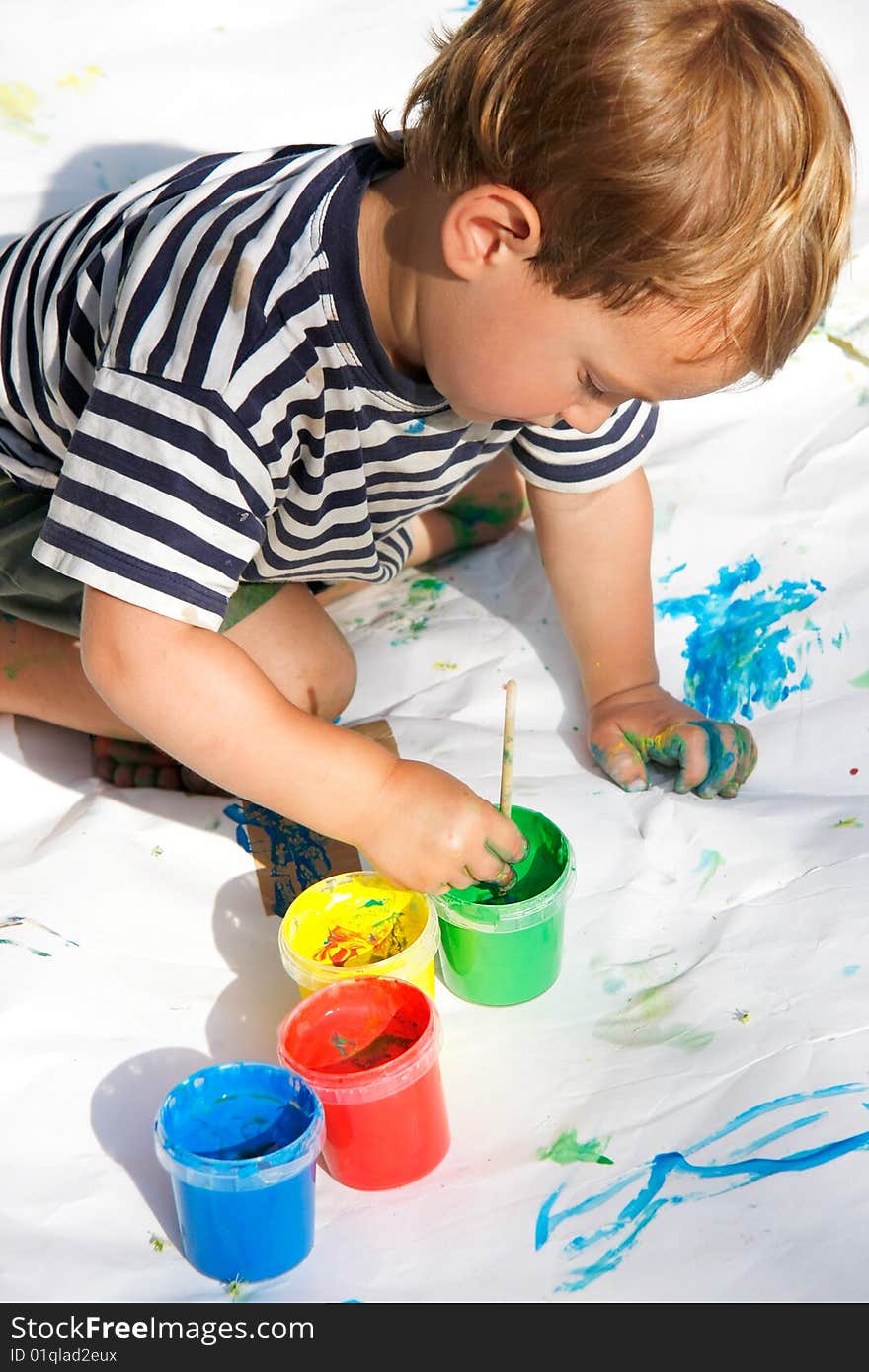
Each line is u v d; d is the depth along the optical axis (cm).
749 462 166
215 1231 94
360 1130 100
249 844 133
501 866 113
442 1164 104
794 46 94
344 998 106
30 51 195
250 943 124
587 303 97
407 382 111
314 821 112
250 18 203
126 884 128
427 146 104
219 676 108
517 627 158
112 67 194
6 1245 99
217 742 109
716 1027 112
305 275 106
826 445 167
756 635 150
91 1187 103
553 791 138
